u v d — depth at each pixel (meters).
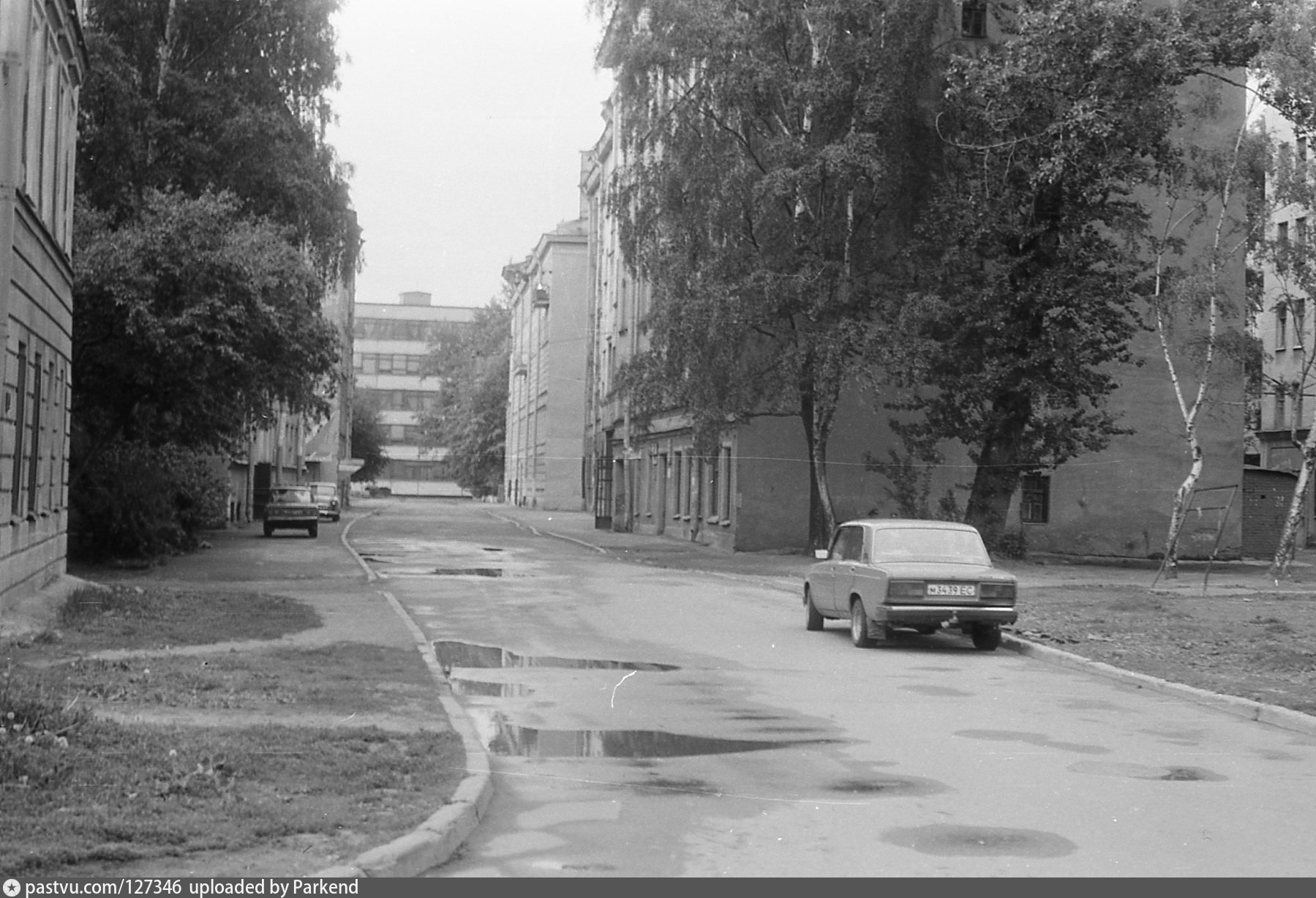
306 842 7.54
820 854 8.05
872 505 47.69
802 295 39.66
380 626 20.70
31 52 19.92
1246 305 48.72
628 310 70.12
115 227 38.19
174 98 40.25
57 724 9.76
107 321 32.91
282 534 56.09
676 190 41.53
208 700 12.57
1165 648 20.08
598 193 86.94
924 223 40.84
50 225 22.88
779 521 47.31
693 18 40.28
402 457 171.00
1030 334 40.91
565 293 99.12
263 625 20.05
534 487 107.88
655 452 61.66
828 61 40.56
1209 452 49.16
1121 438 48.78
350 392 116.81
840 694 15.17
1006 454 41.72
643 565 40.88
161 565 35.19
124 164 38.62
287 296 35.91
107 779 8.59
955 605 19.47
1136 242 42.66
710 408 40.94
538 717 13.20
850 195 40.88
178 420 39.94
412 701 13.17
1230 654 19.22
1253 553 51.41
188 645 17.47
